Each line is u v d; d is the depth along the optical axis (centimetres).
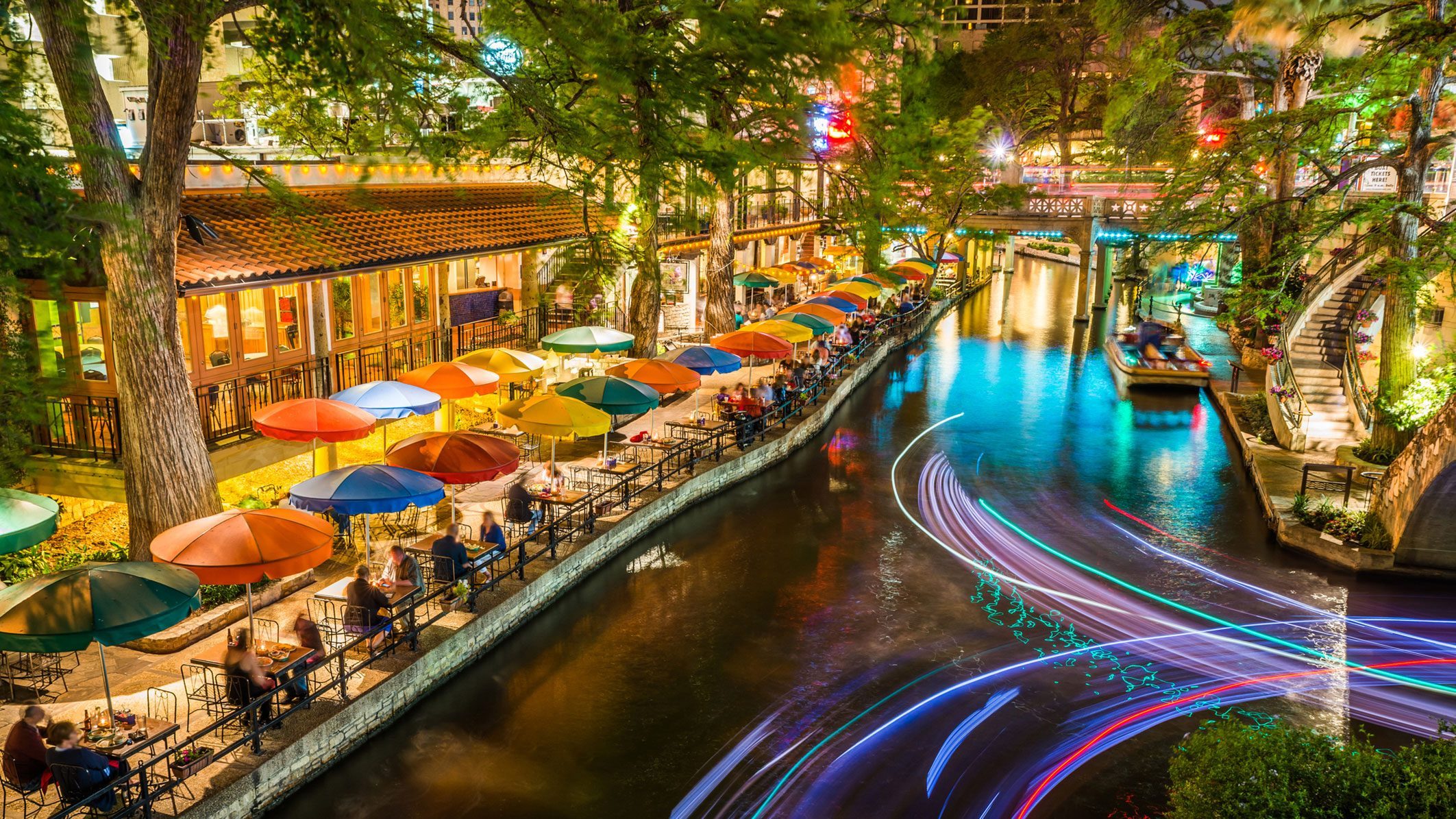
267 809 977
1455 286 2077
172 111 1220
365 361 1981
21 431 1273
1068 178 4862
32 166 1069
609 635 1438
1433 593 1638
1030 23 5722
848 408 3030
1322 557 1791
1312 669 1361
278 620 1277
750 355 2480
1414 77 2097
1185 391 3338
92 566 907
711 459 2161
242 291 1645
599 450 2175
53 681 1108
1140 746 1160
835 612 1533
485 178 2741
